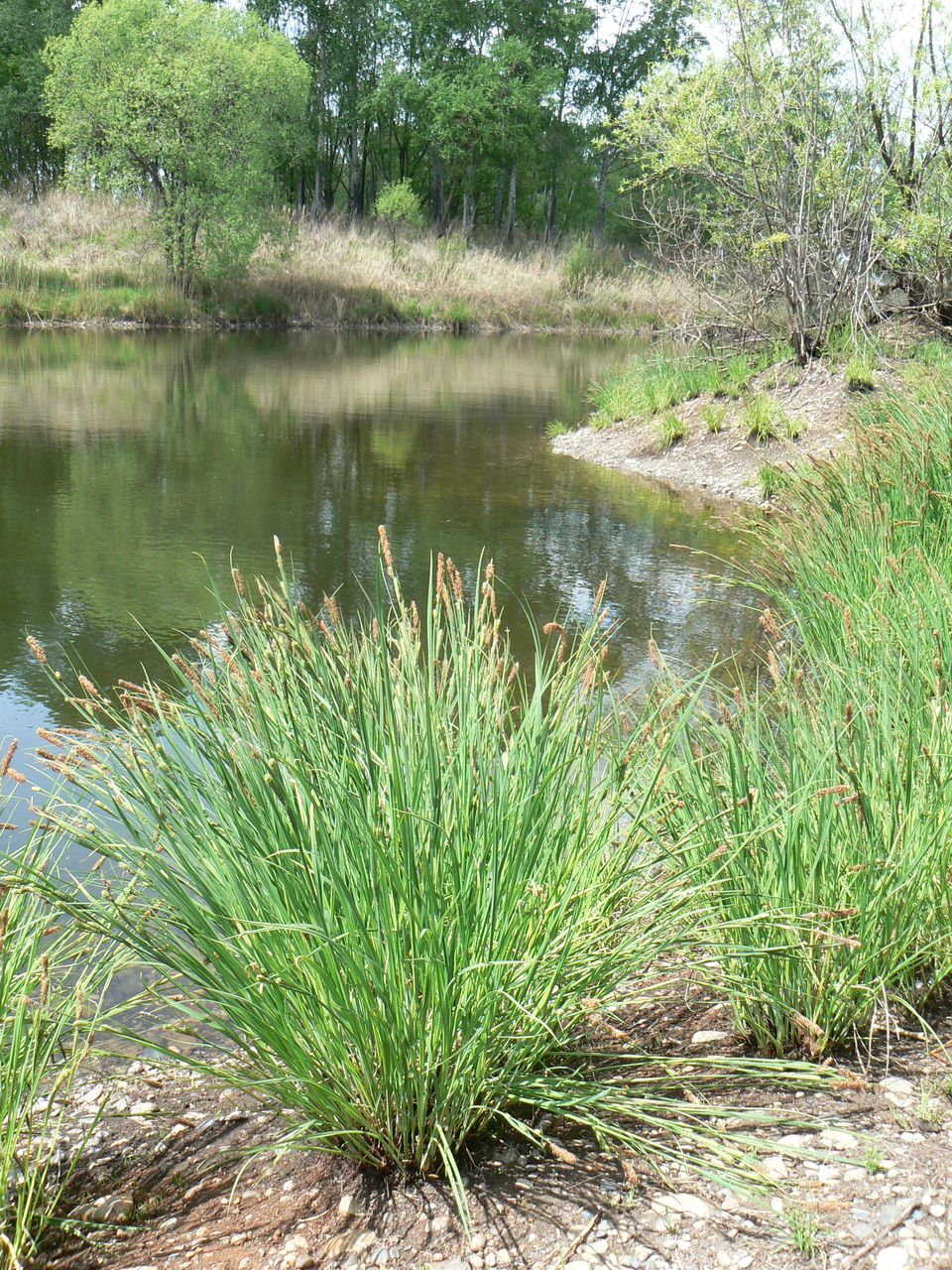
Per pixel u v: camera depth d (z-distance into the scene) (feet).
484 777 7.80
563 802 8.13
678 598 22.98
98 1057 9.12
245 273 95.86
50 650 19.06
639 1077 7.82
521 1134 7.47
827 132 41.04
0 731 15.42
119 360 66.18
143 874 7.76
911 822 8.60
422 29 149.38
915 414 22.82
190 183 89.86
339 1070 7.20
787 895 8.11
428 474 36.50
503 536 28.43
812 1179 6.63
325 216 128.57
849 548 17.03
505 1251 6.31
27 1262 7.04
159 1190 7.60
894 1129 7.06
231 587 22.95
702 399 41.55
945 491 17.94
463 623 9.01
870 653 11.81
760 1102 7.52
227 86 88.02
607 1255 6.18
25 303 84.79
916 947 8.77
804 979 8.09
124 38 87.15
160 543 26.53
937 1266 5.90
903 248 40.11
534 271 116.57
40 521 28.43
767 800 8.66
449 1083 7.02
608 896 7.84
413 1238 6.52
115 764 8.89
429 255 112.06
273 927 6.49
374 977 6.79
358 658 8.38
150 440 40.93
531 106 143.02
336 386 58.90
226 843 7.49
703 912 8.04
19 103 142.20
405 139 170.30
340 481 34.76
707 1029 8.78
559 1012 7.44
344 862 7.17
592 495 33.83
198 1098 8.71
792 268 40.93
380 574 8.59
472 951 7.07
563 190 188.24
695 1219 6.41
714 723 10.05
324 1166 7.47
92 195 102.37
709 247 49.26
